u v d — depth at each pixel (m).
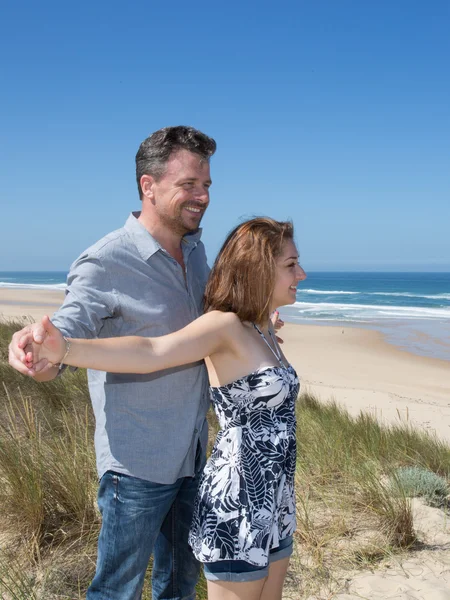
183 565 2.29
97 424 2.14
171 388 2.07
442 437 7.97
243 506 1.90
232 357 1.98
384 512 3.58
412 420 9.22
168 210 2.15
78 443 4.04
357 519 3.68
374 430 6.39
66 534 3.02
